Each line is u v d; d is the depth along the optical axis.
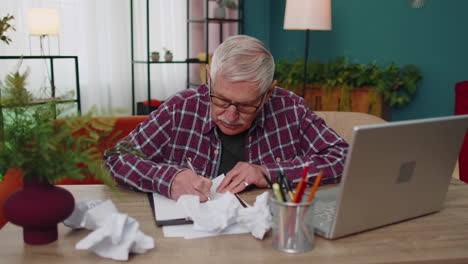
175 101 1.41
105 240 0.79
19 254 0.80
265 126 1.44
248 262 0.79
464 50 3.40
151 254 0.81
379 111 3.69
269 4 5.33
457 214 1.05
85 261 0.78
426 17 3.65
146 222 0.97
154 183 1.13
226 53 1.14
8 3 3.84
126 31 4.55
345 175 0.82
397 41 3.90
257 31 5.35
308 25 3.53
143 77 4.72
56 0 4.14
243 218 0.91
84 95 4.39
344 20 4.36
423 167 0.94
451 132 0.95
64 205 0.82
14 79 0.82
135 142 1.36
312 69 4.01
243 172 1.18
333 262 0.79
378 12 4.03
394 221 0.97
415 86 3.71
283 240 0.83
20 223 0.81
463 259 0.83
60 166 0.78
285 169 1.23
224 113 1.21
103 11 4.39
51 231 0.84
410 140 0.87
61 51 4.22
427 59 3.69
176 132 1.39
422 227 0.96
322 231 0.89
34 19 3.63
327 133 1.41
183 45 4.95
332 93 3.85
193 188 1.09
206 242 0.87
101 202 0.91
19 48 3.93
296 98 1.49
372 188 0.87
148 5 4.27
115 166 1.21
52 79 3.89
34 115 0.81
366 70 3.74
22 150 0.78
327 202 1.04
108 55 4.50
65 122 0.80
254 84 1.14
